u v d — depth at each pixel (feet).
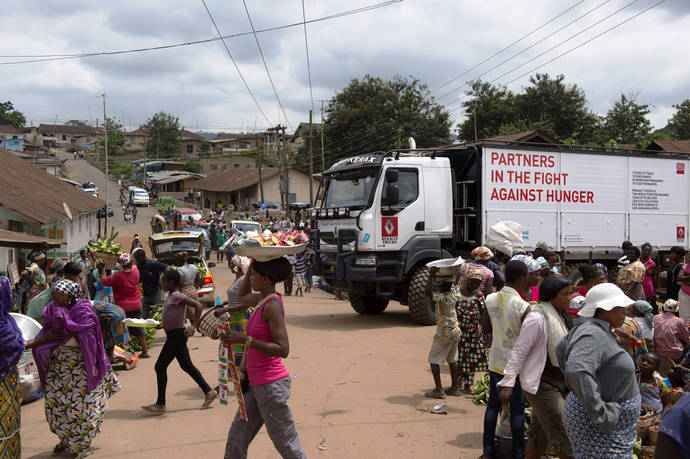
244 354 14.92
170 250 55.11
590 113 184.96
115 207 228.22
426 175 44.68
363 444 19.57
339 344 36.86
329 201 47.16
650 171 51.44
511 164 45.65
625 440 11.99
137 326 31.81
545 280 15.56
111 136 421.18
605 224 49.32
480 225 44.55
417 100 202.49
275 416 14.71
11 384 16.40
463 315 24.81
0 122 458.09
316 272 47.65
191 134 448.65
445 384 27.17
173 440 20.13
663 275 50.67
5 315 16.22
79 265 22.93
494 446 17.48
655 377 21.31
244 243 14.48
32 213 48.88
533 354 15.23
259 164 188.65
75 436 18.39
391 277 43.68
